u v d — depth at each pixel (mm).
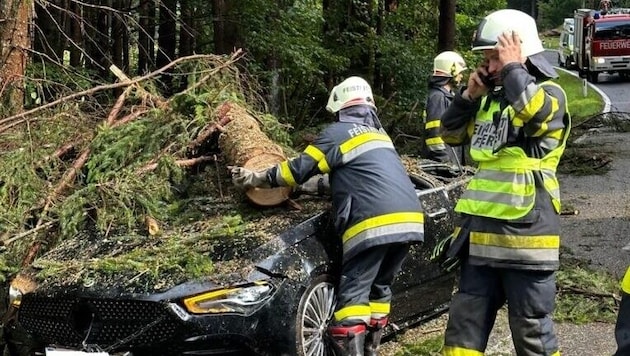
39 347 4297
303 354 4133
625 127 17297
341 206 4316
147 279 4031
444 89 6715
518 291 3594
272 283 4051
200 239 4309
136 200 4922
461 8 20406
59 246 4738
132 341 3930
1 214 5234
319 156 4324
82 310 4109
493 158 3650
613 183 10930
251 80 8641
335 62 15586
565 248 7359
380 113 15016
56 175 5730
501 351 4941
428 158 6754
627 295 2432
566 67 41375
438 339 5098
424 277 5070
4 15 8070
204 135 5355
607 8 37000
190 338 3893
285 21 13828
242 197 4902
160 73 6941
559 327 5414
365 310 4250
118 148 5352
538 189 3602
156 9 16141
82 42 13812
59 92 8617
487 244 3615
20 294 4340
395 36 18125
